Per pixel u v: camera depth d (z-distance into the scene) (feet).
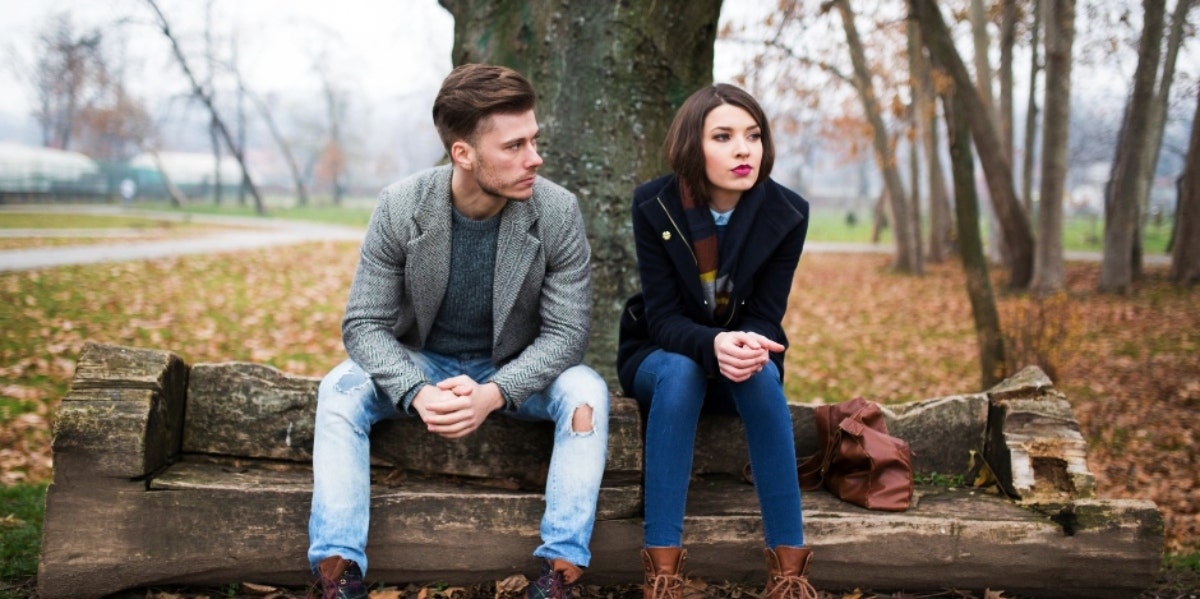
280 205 181.78
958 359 38.19
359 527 8.08
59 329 31.71
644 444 9.21
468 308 9.08
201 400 9.49
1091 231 134.51
